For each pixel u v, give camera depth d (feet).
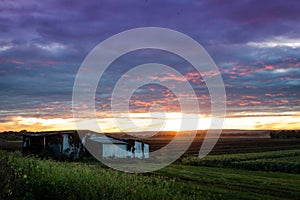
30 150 125.49
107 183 36.22
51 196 30.99
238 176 86.58
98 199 31.12
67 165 53.11
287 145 232.12
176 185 60.39
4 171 31.35
